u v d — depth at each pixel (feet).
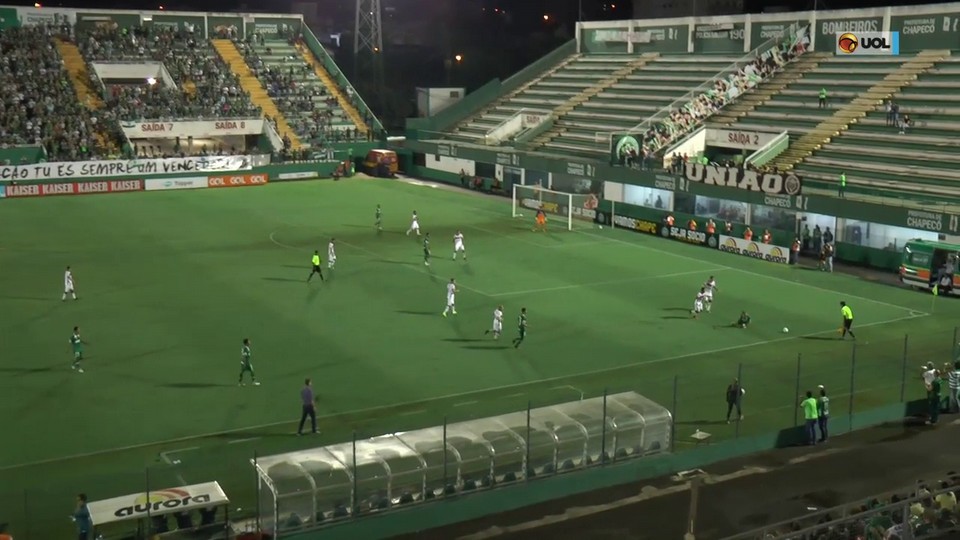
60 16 303.68
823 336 131.64
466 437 82.23
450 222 221.25
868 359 120.57
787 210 191.21
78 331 122.21
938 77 214.48
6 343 121.49
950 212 161.17
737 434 93.50
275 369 113.70
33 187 246.47
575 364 117.80
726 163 219.20
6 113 261.03
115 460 87.30
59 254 176.76
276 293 150.30
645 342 127.75
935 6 220.84
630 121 260.21
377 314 139.33
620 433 87.04
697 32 278.05
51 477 83.41
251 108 297.33
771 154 213.66
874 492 83.56
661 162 226.38
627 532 76.59
